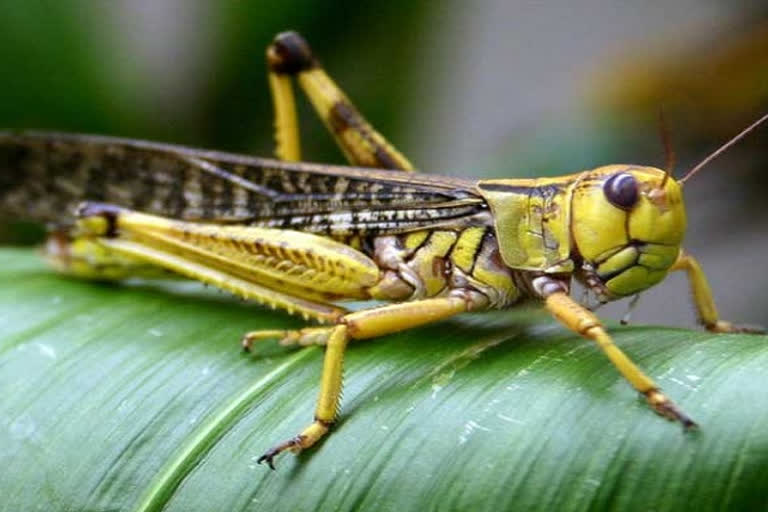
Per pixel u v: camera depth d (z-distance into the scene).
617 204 0.16
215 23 0.21
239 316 0.17
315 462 0.15
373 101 0.21
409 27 0.21
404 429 0.15
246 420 0.16
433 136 0.22
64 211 0.19
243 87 0.21
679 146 0.21
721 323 0.17
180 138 0.21
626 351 0.16
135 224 0.18
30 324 0.17
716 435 0.15
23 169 0.19
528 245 0.17
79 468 0.16
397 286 0.17
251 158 0.18
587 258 0.17
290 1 0.20
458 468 0.15
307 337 0.16
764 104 0.20
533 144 0.22
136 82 0.21
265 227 0.18
